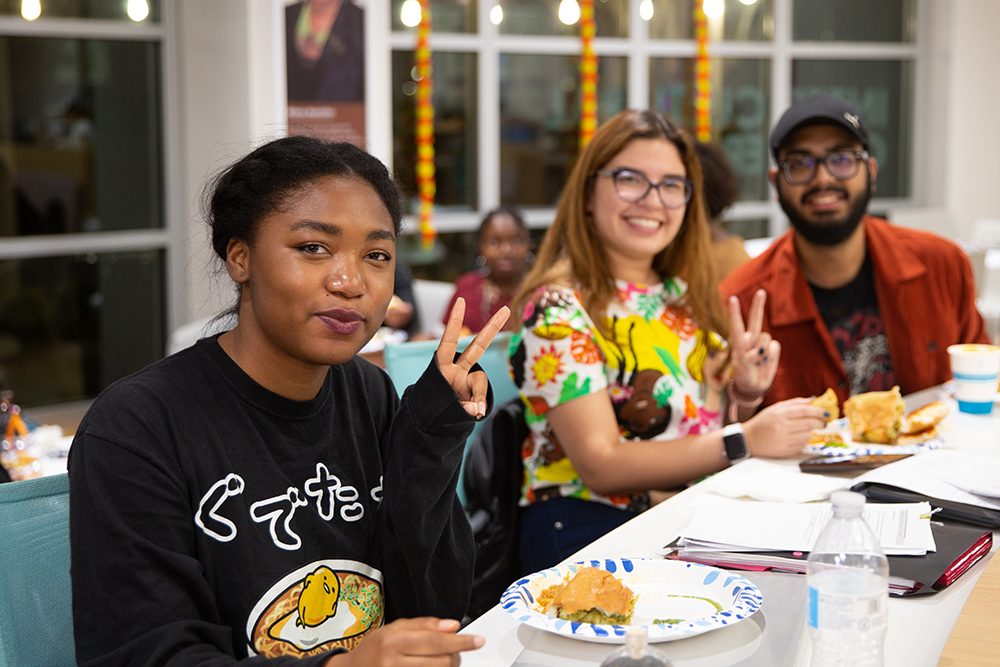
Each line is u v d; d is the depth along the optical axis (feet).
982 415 6.73
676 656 3.16
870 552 3.00
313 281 3.41
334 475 3.79
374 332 3.59
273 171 3.48
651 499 5.80
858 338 7.99
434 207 19.57
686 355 6.22
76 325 16.71
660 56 21.25
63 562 3.80
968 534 4.19
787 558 3.93
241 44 15.56
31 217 16.05
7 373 16.15
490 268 13.43
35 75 15.78
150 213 17.11
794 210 7.71
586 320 5.91
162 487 3.27
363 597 3.79
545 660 3.16
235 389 3.58
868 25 23.16
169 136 16.76
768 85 22.50
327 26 15.16
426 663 2.71
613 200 6.12
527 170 20.24
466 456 6.30
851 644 2.91
